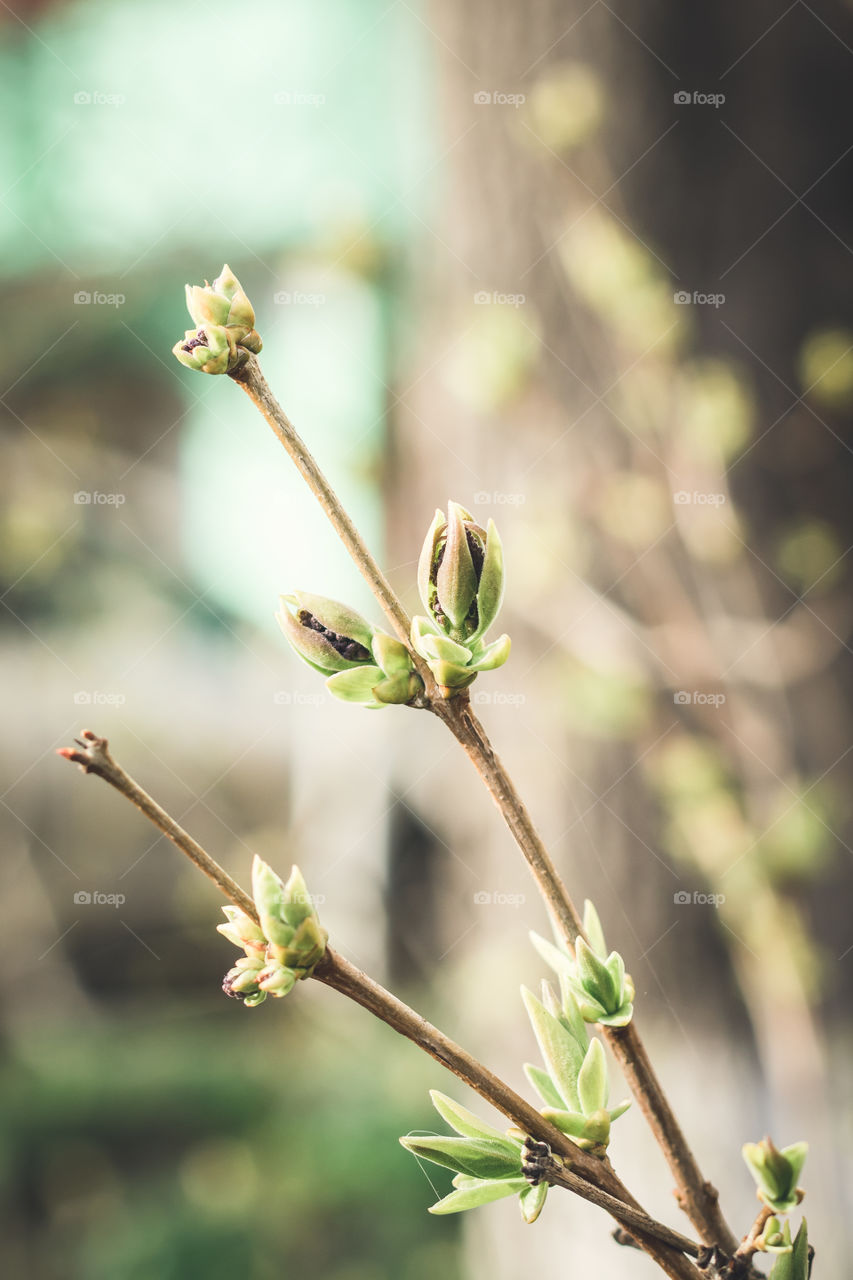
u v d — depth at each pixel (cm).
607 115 181
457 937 215
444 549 59
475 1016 195
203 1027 363
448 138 196
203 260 339
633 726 176
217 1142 315
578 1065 60
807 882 173
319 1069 334
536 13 185
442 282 197
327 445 233
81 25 341
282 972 57
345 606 59
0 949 365
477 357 180
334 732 313
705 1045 178
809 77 183
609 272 172
